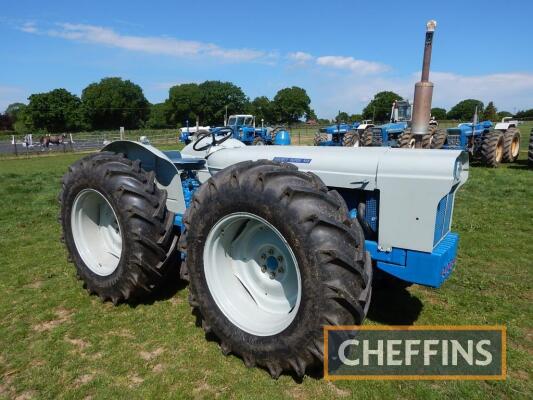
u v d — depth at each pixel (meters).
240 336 2.57
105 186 3.25
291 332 2.32
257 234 2.73
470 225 5.73
